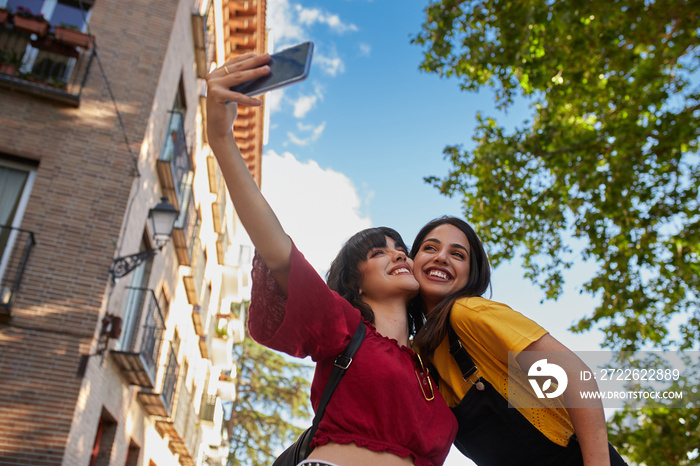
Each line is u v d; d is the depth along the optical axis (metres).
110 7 11.86
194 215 17.09
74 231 10.04
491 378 2.23
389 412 1.85
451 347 2.31
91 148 10.64
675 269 10.21
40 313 9.41
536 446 2.18
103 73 10.56
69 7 11.60
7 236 9.70
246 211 1.87
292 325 1.89
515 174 10.62
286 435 32.34
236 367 32.56
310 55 1.68
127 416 12.70
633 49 9.98
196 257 18.72
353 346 1.98
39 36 10.84
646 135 9.92
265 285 1.99
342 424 1.84
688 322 10.20
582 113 10.73
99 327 9.82
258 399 33.00
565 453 2.15
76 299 9.66
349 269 2.43
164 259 14.38
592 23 9.53
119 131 10.91
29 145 10.32
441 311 2.38
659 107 10.12
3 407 8.80
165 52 11.88
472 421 2.26
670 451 9.41
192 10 14.03
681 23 9.61
